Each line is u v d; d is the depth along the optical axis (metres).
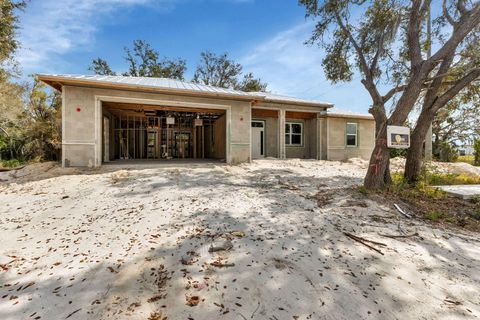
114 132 13.76
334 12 7.54
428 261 3.12
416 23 6.46
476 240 3.86
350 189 6.68
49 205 5.03
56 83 8.51
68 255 3.05
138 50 24.52
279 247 3.32
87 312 2.07
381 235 3.88
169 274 2.63
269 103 13.62
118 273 2.65
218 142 14.86
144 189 6.21
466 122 18.30
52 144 17.38
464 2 6.82
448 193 6.45
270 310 2.13
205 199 5.43
